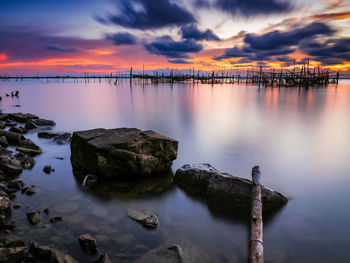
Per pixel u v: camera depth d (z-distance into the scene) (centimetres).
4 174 754
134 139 786
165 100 3800
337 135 1463
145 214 560
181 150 1149
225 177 652
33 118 1891
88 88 7806
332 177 838
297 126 1742
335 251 469
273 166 948
